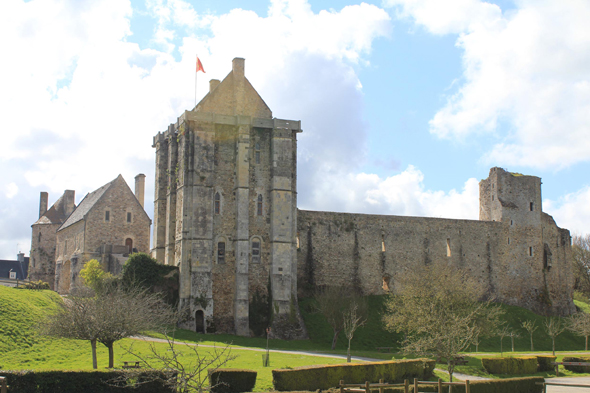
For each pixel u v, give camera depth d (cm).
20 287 5550
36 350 3938
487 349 6500
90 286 5469
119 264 6425
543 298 8338
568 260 8838
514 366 4594
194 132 6044
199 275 5812
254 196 6228
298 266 6994
